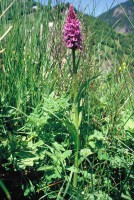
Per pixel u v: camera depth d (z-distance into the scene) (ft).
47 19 2.65
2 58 2.41
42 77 2.55
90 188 1.98
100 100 2.52
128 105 2.64
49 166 1.95
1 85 2.36
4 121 2.21
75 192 1.88
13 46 2.45
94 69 2.64
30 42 2.59
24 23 2.56
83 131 2.23
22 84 2.37
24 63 2.46
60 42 2.69
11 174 2.05
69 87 2.58
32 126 2.21
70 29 1.86
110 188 2.09
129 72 2.77
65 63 2.70
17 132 2.19
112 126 2.26
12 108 2.31
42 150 2.03
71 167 1.94
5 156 1.98
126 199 2.07
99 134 2.14
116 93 2.55
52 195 1.91
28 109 2.41
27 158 1.97
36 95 2.43
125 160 2.20
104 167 2.15
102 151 2.11
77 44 1.89
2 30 2.47
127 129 2.25
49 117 2.11
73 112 2.10
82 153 2.06
